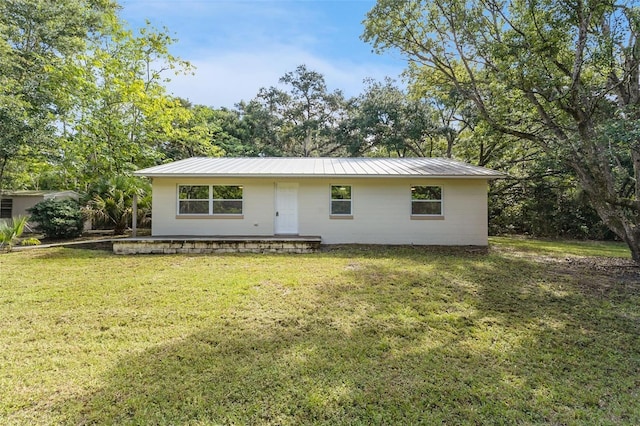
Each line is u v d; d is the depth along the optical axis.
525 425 2.66
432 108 21.09
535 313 5.12
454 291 6.13
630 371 3.52
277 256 9.36
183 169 11.30
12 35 14.73
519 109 9.99
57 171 16.23
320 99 27.33
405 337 4.25
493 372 3.45
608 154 7.17
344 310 5.14
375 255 9.52
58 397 2.91
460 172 10.84
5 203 17.91
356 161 13.48
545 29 8.17
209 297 5.62
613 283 6.75
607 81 8.45
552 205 16.02
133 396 2.94
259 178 11.53
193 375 3.29
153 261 8.55
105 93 14.83
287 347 3.92
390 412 2.80
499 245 11.86
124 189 12.50
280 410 2.80
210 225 11.57
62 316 4.76
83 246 10.81
